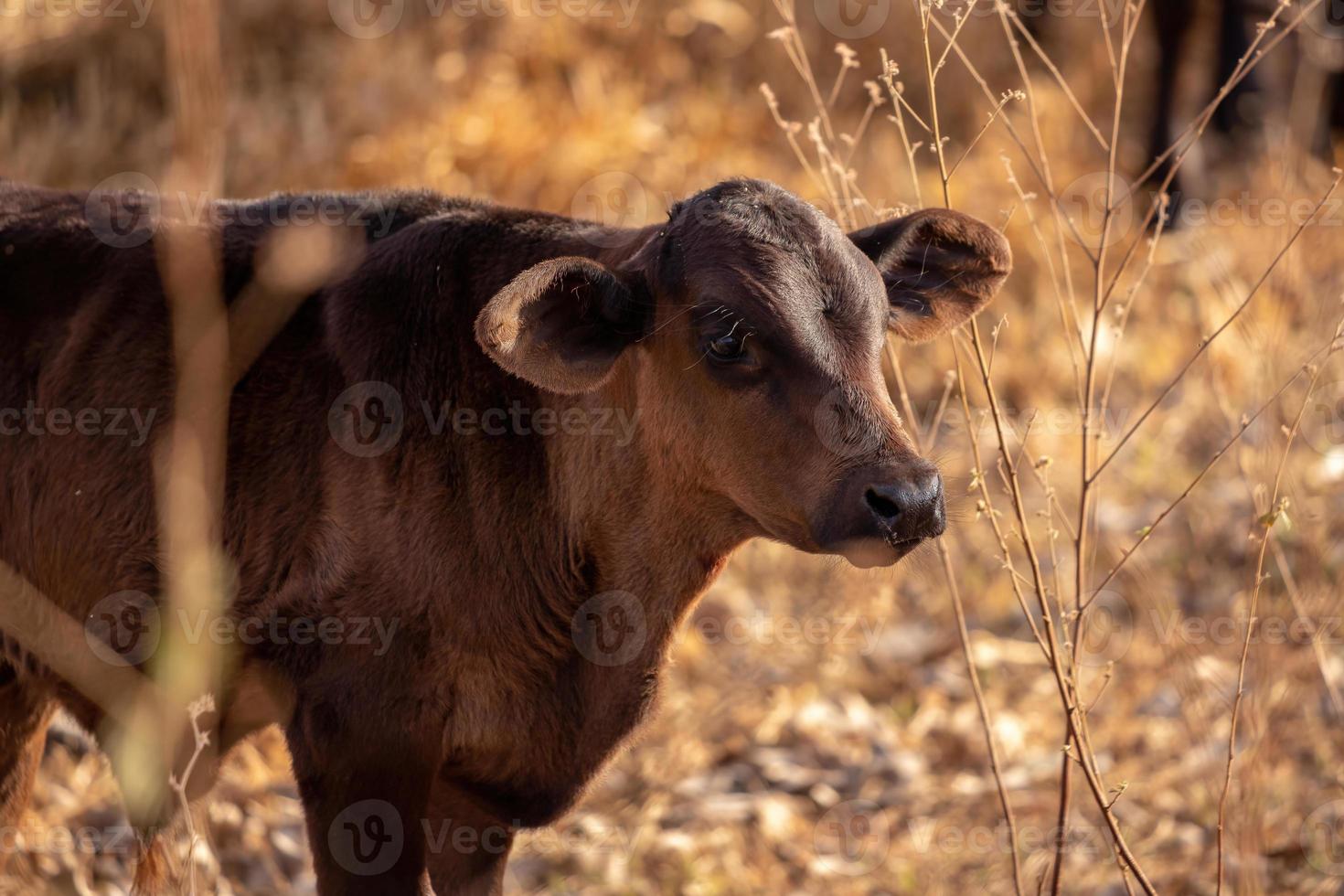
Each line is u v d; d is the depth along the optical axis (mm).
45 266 12070
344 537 11320
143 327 11781
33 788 13602
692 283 10508
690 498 11219
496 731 11602
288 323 11805
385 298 11719
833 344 10242
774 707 17812
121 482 11648
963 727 17531
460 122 24016
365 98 24156
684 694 17578
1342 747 16062
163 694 11703
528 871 15102
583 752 11906
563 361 10414
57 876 13953
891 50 28719
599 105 25266
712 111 26078
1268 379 16469
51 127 23219
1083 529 12125
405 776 11391
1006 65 29812
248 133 23359
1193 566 20000
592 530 11578
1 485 12016
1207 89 30594
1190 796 15781
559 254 11844
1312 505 18203
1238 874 13734
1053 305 24641
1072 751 12008
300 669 11383
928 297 11766
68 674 11836
